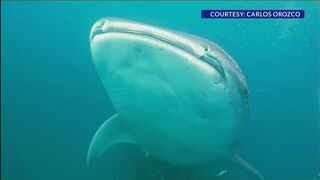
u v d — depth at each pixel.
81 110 6.79
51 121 6.73
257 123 6.45
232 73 3.12
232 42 6.65
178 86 3.06
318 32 5.95
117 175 5.71
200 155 4.07
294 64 6.29
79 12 6.85
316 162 6.09
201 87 3.06
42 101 6.80
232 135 3.67
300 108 6.27
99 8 6.77
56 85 6.88
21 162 6.50
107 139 4.21
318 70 6.07
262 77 6.53
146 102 3.30
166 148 3.99
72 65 6.95
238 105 3.32
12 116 6.62
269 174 6.32
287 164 6.29
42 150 6.59
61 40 6.95
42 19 6.88
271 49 6.44
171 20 6.65
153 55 2.87
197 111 3.30
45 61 6.92
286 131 6.36
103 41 2.86
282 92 6.41
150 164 5.18
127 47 2.86
